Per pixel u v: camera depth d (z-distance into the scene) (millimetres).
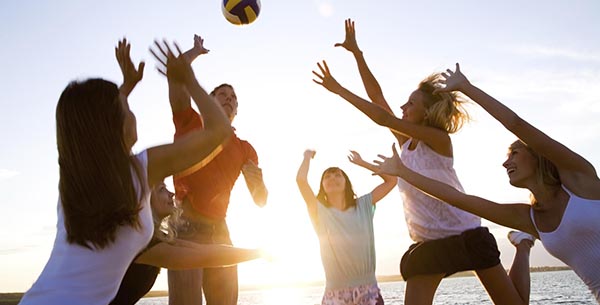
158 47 2037
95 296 1880
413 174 3135
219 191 3904
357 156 3826
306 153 5016
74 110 1851
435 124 4031
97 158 1828
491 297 4035
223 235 3961
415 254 4004
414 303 4008
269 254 2877
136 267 3123
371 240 4598
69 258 1858
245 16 5098
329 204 4711
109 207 1830
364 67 4844
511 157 2889
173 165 2018
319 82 3811
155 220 2949
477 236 3871
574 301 46094
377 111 3770
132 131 2020
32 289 1839
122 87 2303
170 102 3854
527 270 4199
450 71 2906
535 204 2877
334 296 4527
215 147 2062
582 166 2660
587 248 2680
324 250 4609
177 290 3654
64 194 1851
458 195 3111
